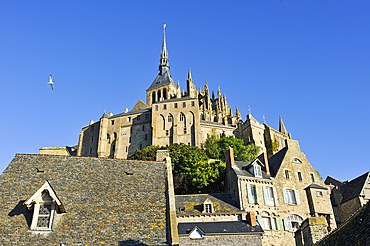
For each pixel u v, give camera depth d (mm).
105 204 19234
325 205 49750
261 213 45875
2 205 18203
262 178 48875
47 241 16766
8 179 19938
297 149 55094
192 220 41688
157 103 117688
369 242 9547
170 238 17375
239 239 31547
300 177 52250
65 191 19688
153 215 18781
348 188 53500
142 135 116875
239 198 45656
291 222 47906
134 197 19922
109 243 16953
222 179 63031
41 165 21344
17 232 16938
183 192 63875
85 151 122438
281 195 49094
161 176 21859
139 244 16938
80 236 17219
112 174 21562
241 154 95688
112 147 119188
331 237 11969
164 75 167250
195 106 114688
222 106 142125
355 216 11711
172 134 112875
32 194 19141
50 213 17734
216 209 43625
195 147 96500
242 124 121000
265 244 43844
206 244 31016
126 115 121812
